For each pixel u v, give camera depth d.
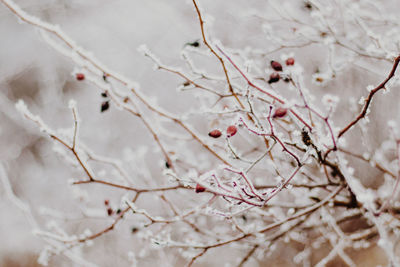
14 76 3.49
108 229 1.22
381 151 1.44
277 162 1.28
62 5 2.47
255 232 1.19
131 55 3.03
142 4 2.32
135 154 1.40
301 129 1.07
